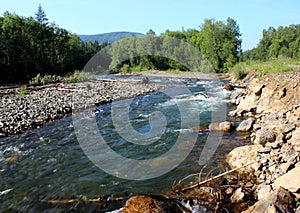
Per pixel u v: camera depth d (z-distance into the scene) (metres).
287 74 16.16
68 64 59.53
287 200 4.89
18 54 45.47
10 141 11.52
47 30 57.75
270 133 9.18
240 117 14.28
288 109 12.19
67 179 8.00
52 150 10.48
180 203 6.17
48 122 14.63
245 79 26.84
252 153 8.20
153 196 6.55
